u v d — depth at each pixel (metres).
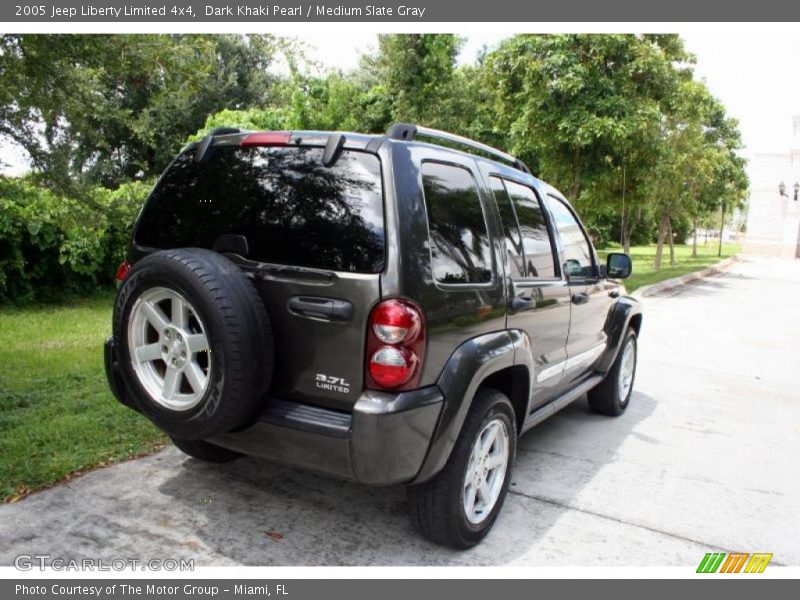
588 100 12.97
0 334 7.30
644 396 6.48
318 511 3.54
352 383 2.74
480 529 3.28
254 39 5.38
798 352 9.10
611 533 3.52
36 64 4.60
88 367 5.90
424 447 2.78
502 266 3.45
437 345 2.82
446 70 16.38
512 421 3.45
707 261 28.69
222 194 3.17
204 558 3.03
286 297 2.83
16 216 8.95
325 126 17.08
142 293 2.85
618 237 46.22
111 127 5.98
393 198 2.76
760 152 37.12
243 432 2.90
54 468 3.73
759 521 3.76
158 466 3.97
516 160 4.25
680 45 14.22
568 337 4.32
